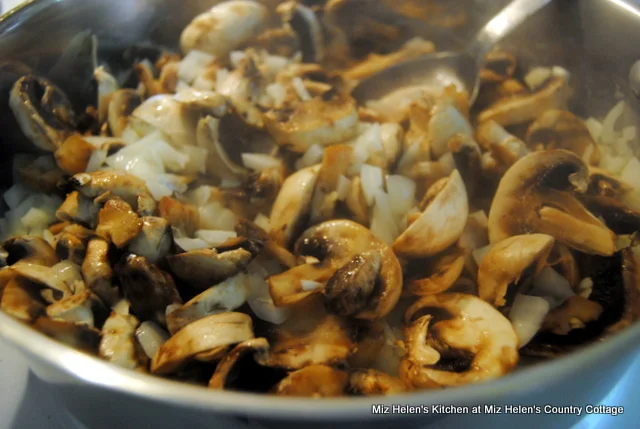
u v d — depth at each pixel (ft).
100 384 0.66
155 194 0.97
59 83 1.10
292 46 1.24
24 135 1.03
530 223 0.94
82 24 1.08
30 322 0.82
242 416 0.65
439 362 0.83
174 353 0.79
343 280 0.85
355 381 0.81
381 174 1.00
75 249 0.90
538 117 1.09
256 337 0.84
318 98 1.09
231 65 1.21
